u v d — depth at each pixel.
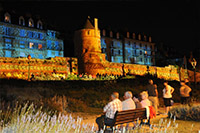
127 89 25.17
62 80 26.38
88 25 37.47
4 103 9.83
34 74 27.67
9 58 25.83
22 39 41.88
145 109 7.97
